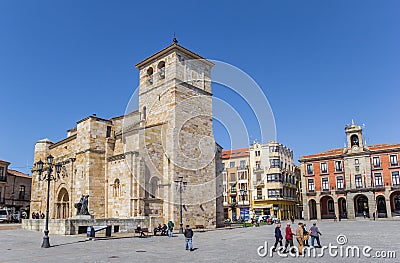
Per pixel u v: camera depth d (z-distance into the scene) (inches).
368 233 1421.0
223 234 1449.3
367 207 3260.3
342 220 3112.7
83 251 882.1
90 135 1697.8
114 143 1753.2
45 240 959.0
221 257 767.7
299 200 3983.8
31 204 2160.4
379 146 3189.0
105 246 988.6
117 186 1603.1
